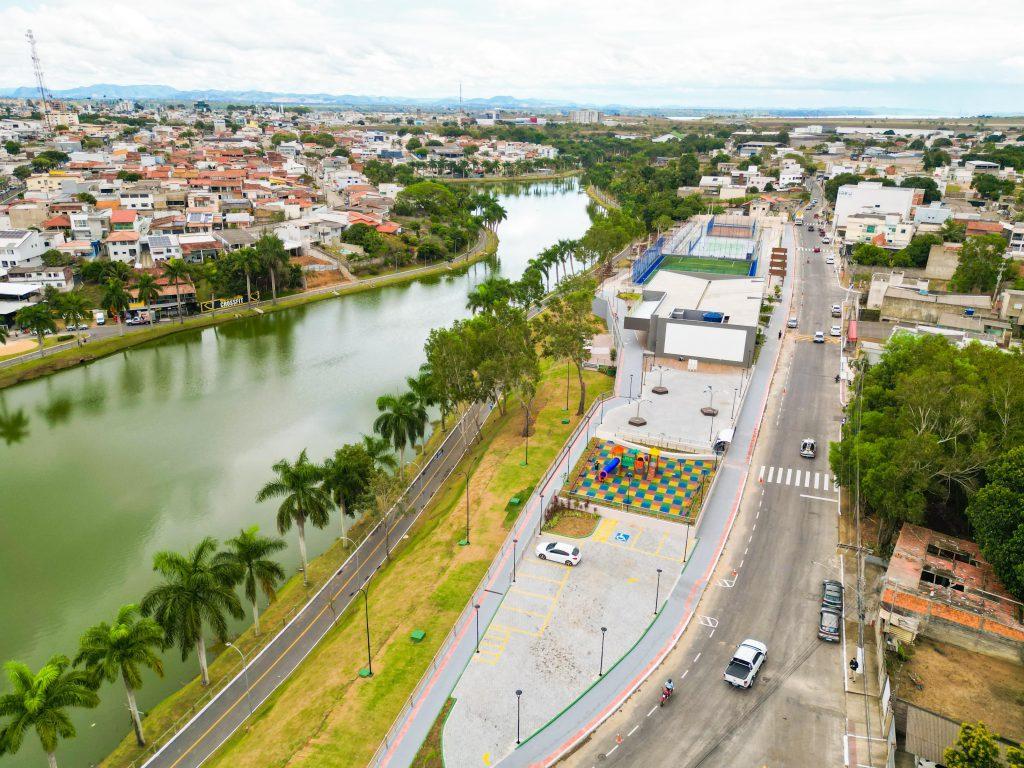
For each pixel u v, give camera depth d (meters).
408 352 168.88
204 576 69.56
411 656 69.88
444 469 115.94
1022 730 55.75
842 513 88.94
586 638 69.31
